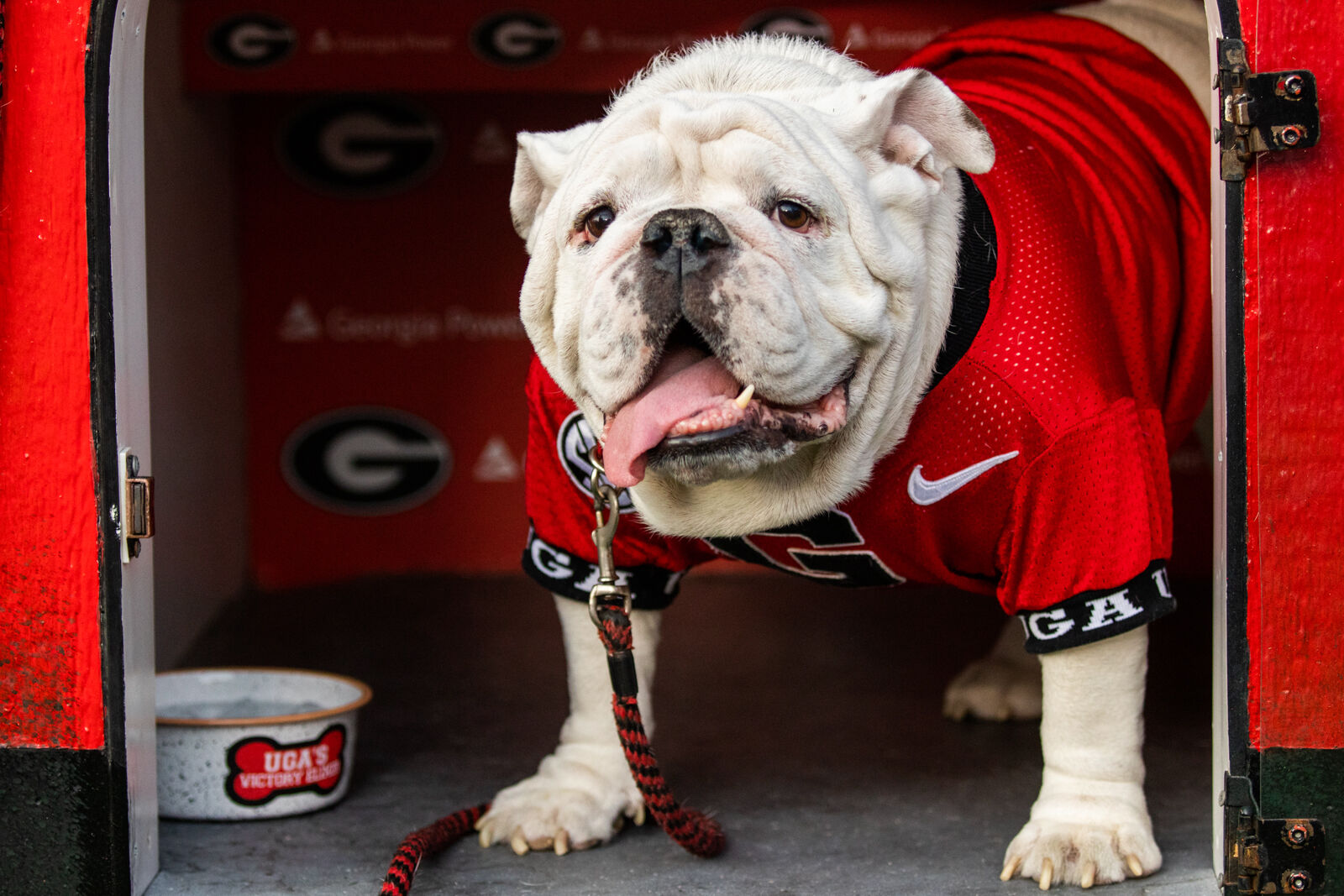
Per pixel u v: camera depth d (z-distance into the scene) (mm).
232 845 2912
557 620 5227
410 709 4047
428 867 2756
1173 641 4848
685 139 2240
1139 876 2623
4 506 2492
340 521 5992
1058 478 2439
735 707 4070
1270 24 2416
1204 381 3088
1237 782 2477
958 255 2469
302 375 5949
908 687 4297
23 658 2496
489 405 5996
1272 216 2420
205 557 5160
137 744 2611
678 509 2512
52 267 2477
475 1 5363
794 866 2762
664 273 2131
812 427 2248
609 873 2721
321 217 5914
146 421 2684
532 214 2580
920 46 5473
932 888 2631
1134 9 3604
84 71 2475
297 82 5293
